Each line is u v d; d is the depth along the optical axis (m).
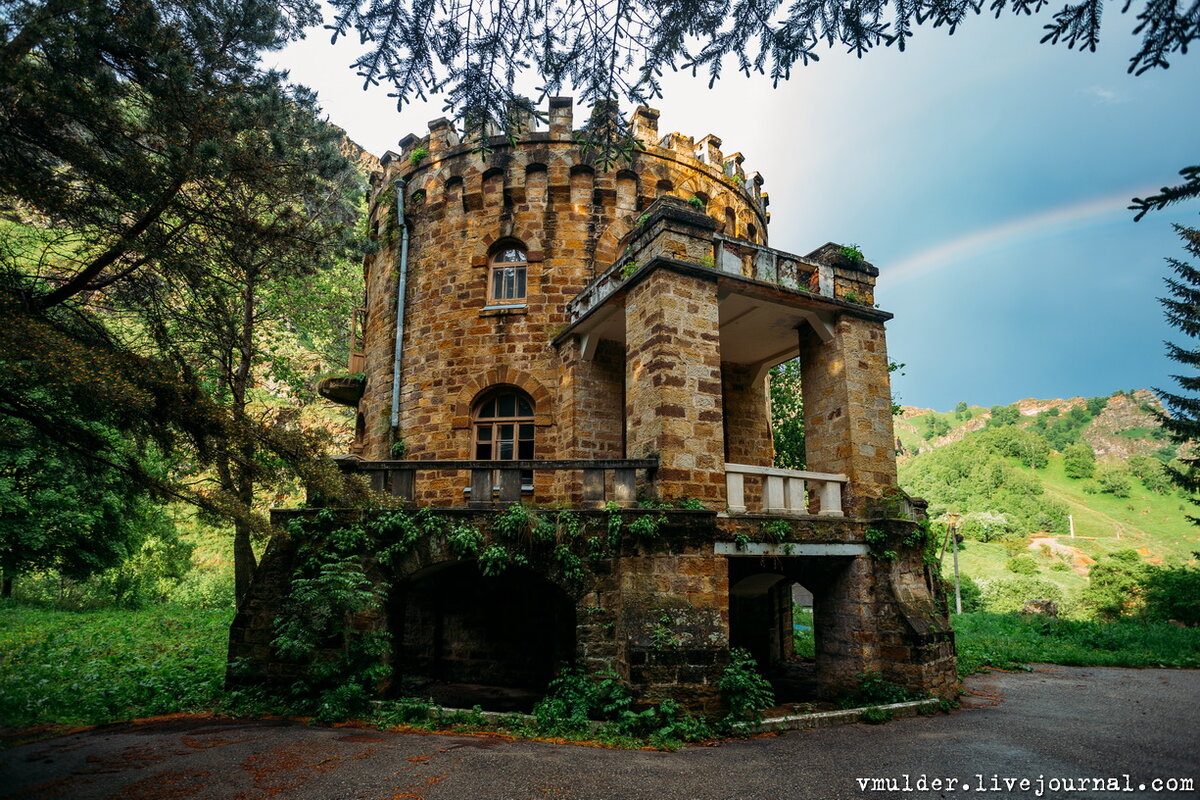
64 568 21.72
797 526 10.63
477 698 11.35
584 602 9.52
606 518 9.69
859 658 10.91
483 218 14.86
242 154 7.83
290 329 25.55
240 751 7.46
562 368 13.83
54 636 15.75
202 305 9.16
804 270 12.40
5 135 6.20
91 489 9.23
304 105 9.41
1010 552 85.19
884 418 12.16
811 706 10.47
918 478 130.62
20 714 8.88
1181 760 7.48
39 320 7.01
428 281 15.10
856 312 12.27
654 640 8.99
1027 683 13.32
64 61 6.23
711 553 9.62
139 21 6.62
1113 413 191.12
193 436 7.86
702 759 7.55
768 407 16.86
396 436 14.71
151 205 7.31
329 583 9.28
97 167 6.70
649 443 10.24
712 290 10.84
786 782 6.72
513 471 10.15
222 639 15.64
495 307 14.35
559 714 8.90
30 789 6.18
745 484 15.55
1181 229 24.89
